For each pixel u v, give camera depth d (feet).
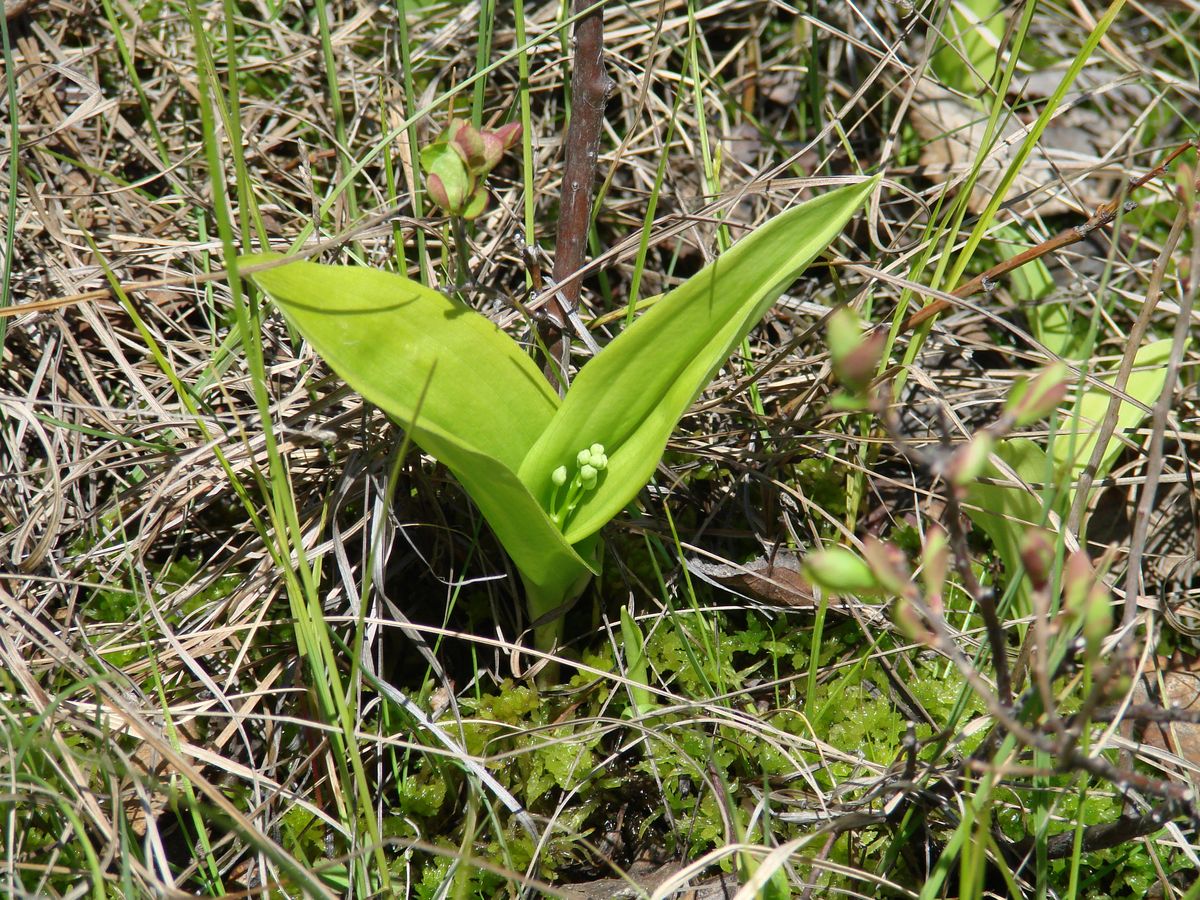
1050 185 1.84
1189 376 1.83
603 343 1.78
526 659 1.71
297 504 1.73
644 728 1.63
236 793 1.63
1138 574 1.52
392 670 1.72
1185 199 1.47
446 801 1.65
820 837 1.59
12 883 1.52
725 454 1.73
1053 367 1.35
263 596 1.69
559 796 1.65
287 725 1.67
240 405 1.77
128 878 1.51
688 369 1.57
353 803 1.61
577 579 1.63
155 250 1.78
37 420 1.71
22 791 1.56
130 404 1.78
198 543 1.77
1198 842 1.61
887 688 1.69
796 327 1.83
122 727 1.61
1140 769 1.66
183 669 1.68
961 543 1.42
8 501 1.74
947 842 1.59
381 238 1.80
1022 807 1.61
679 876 1.50
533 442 1.59
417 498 1.72
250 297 1.58
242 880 1.61
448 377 1.55
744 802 1.64
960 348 1.80
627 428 1.59
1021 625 1.66
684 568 1.67
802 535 1.75
